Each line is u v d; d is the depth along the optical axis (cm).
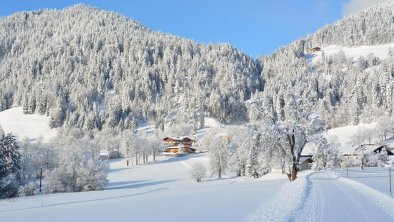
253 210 2569
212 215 2464
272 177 9538
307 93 5928
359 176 6000
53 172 10244
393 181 4666
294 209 2380
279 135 5462
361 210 2352
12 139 9719
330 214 2209
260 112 5625
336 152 10194
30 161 12775
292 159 5691
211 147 13300
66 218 3069
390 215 2172
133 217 2730
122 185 11762
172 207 3188
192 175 12444
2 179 9038
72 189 10231
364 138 18812
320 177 5875
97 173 10275
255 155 5812
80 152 10912
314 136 5566
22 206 6450
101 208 3791
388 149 12838
